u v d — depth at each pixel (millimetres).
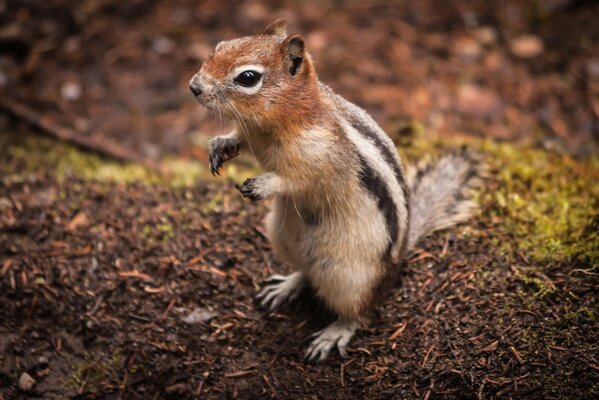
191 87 6691
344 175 6812
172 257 8312
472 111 12719
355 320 7398
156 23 14523
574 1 14727
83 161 11141
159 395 7207
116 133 12398
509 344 6844
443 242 8133
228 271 8195
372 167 6957
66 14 14344
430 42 14133
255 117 6652
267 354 7414
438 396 6684
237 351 7445
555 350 6688
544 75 13461
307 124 6676
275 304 7828
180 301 7902
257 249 8461
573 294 7117
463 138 11219
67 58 13688
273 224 7496
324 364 7262
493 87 13227
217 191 9445
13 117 11922
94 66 13648
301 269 7605
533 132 12211
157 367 7387
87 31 14195
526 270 7508
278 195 7195
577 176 9320
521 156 9984
